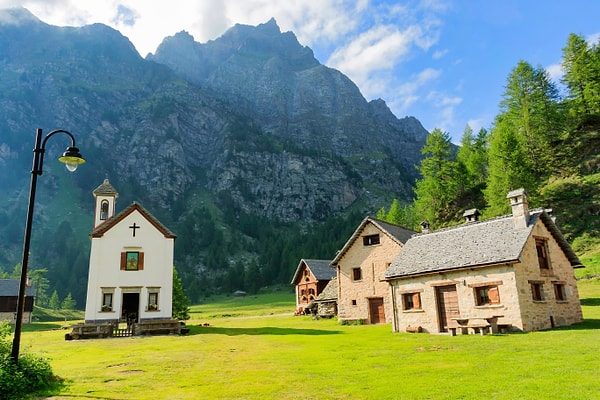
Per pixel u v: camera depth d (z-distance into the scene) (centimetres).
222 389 1416
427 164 9269
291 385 1445
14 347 1412
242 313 8469
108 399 1300
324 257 17262
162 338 3291
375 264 4475
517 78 8300
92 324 3719
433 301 3092
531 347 1984
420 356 1956
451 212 8819
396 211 9469
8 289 7862
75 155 1594
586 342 1988
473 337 2530
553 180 7312
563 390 1189
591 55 8212
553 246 3138
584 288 4425
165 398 1309
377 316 4378
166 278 4194
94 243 4116
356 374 1591
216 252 19912
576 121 8181
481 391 1235
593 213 6131
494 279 2775
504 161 6600
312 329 3866
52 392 1391
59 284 15875
